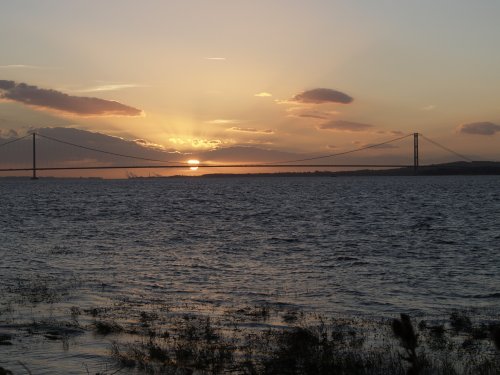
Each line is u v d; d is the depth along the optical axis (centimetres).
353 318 1291
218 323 1226
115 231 3588
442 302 1487
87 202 7531
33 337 1062
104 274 1883
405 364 872
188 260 2267
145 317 1261
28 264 2106
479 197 8238
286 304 1449
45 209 5947
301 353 938
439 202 7044
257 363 909
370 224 4119
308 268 2077
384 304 1457
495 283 1758
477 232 3472
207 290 1634
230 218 4812
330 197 8844
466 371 862
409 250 2620
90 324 1179
